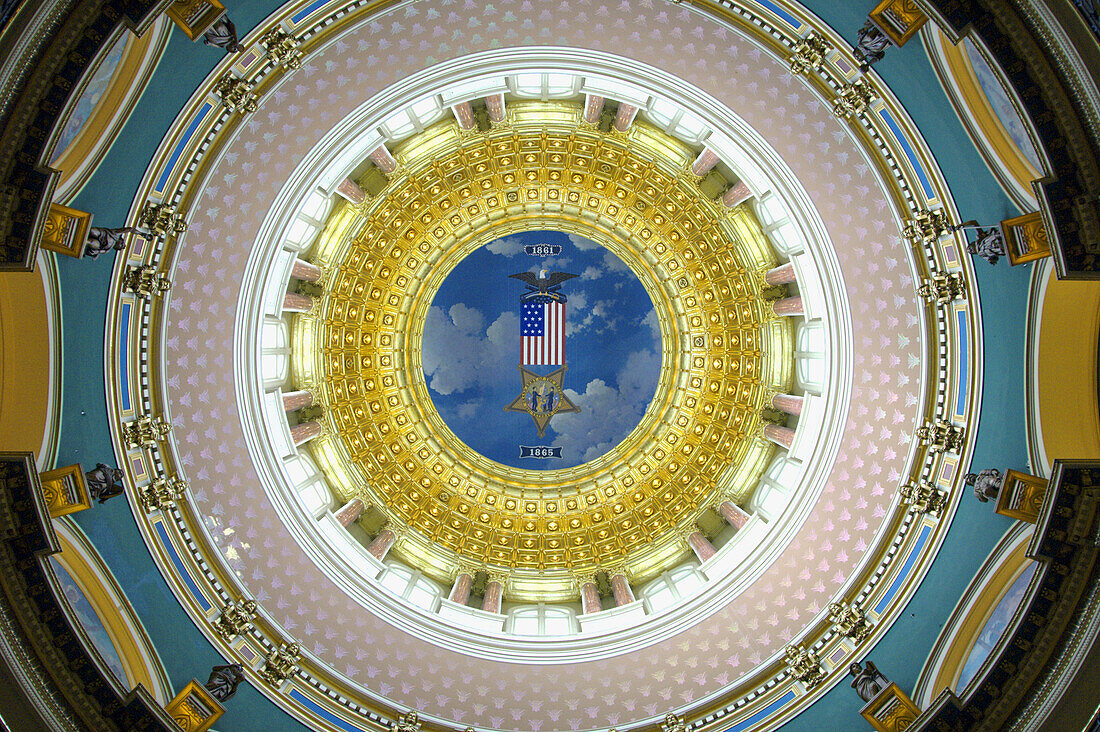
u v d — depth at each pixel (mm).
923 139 15789
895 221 17188
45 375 14906
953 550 17188
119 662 16188
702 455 27312
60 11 10688
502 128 24953
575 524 27766
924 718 14234
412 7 16844
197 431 18969
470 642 20797
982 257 15516
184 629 17922
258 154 18031
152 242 16797
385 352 27766
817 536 19938
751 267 25844
